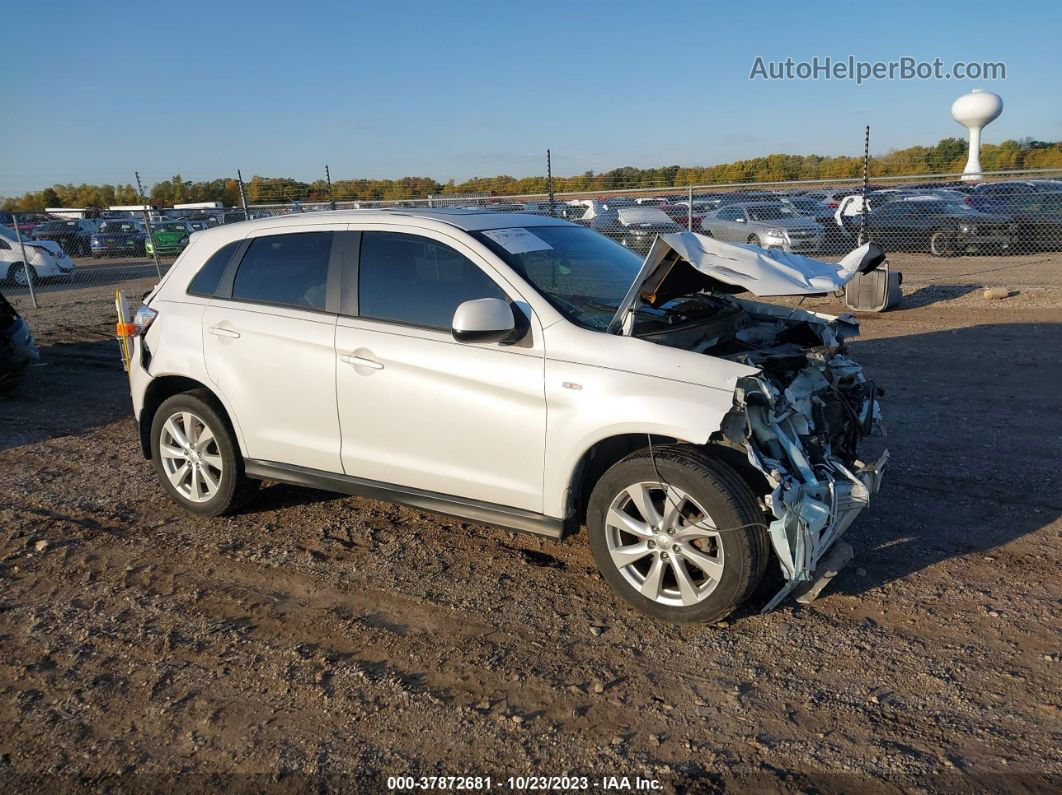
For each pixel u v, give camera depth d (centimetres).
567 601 401
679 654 353
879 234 1856
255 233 487
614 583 385
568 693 328
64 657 362
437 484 421
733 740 298
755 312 487
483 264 407
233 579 431
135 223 2666
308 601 407
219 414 490
